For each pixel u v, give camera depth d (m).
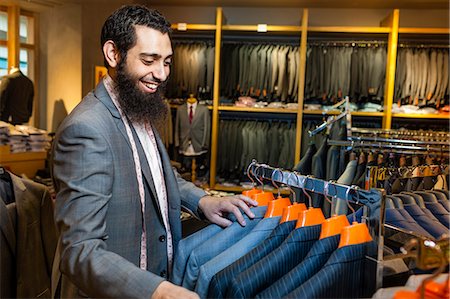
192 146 3.48
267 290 0.77
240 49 3.51
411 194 1.15
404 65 3.33
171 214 1.10
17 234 1.33
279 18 3.77
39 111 3.25
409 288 0.71
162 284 0.76
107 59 0.95
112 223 0.93
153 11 0.93
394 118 3.54
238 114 3.79
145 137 1.05
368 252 0.79
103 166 0.86
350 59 3.36
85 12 3.15
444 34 3.28
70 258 0.81
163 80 0.96
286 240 0.86
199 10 3.84
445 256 0.65
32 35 3.12
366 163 1.60
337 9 3.70
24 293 1.35
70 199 0.83
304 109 3.37
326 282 0.75
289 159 3.40
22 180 1.41
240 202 1.06
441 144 1.56
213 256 0.97
